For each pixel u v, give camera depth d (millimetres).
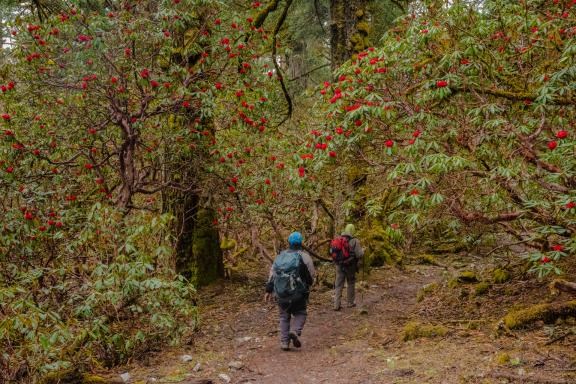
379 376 4637
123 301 5793
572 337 4680
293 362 5504
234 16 7449
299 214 10594
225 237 11914
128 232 5977
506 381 3992
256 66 7797
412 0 6621
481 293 6953
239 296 9188
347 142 5484
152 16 6984
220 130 8508
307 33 17125
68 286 5977
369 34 10727
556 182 4742
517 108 5309
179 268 9797
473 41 4910
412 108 5309
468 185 5184
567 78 4578
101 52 6359
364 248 10078
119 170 8062
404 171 4715
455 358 4754
